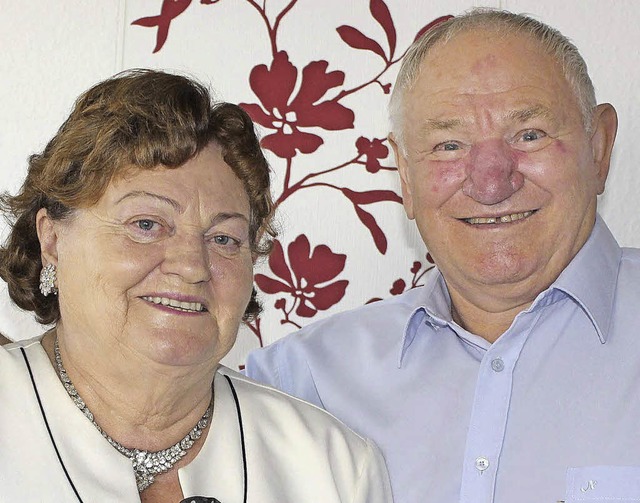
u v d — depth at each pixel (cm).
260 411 172
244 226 160
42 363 158
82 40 264
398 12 262
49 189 152
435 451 189
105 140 150
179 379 155
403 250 258
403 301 214
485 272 186
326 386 204
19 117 262
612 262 195
